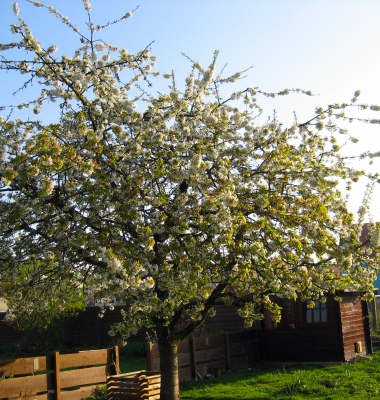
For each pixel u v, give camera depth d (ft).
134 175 22.89
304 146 26.68
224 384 35.70
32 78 23.98
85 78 24.45
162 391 24.71
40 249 23.48
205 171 23.95
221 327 54.80
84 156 23.30
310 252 23.40
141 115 23.99
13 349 63.57
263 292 24.66
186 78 25.05
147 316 23.47
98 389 32.78
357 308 46.47
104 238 21.29
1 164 21.45
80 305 52.47
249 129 25.68
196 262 21.83
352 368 38.55
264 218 22.16
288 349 45.50
